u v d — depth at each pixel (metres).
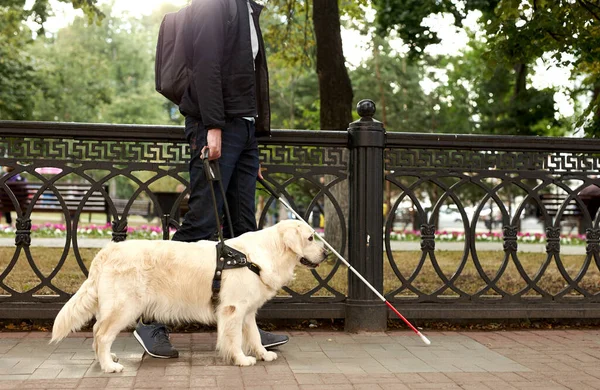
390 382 3.32
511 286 7.11
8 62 19.06
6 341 4.12
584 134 8.02
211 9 3.75
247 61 3.92
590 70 8.78
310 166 4.79
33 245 10.53
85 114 33.59
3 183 4.49
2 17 15.44
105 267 3.43
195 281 3.50
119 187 45.66
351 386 3.23
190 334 4.50
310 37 12.51
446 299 4.90
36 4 10.84
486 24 9.59
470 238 4.95
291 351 4.05
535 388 3.25
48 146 4.54
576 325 5.09
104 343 3.39
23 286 5.97
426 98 20.36
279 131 4.68
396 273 4.84
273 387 3.19
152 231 12.76
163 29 4.09
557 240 5.02
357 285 4.68
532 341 4.46
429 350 4.13
